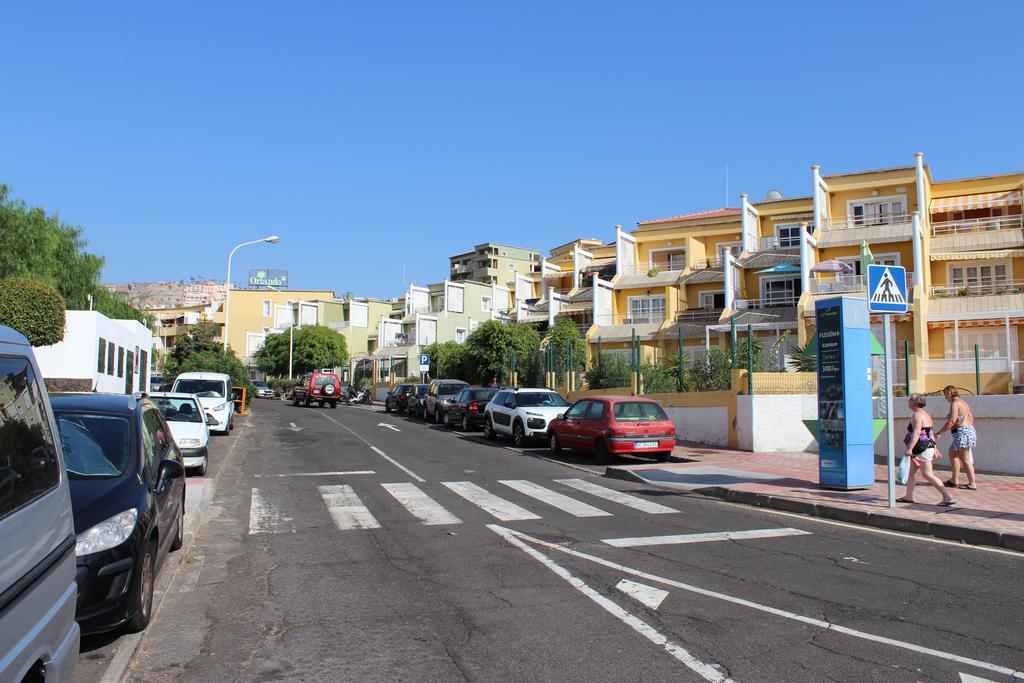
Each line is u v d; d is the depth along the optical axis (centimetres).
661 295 4578
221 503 1154
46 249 2712
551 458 1839
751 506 1162
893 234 3628
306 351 7075
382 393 5916
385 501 1165
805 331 3509
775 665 497
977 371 1631
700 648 529
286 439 2255
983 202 3662
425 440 2280
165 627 588
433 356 5259
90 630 516
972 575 728
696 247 4653
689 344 4119
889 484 1046
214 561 801
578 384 2859
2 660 281
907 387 1794
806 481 1348
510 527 966
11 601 292
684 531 946
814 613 607
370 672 491
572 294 5097
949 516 971
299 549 850
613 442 1662
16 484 320
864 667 493
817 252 3822
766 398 1914
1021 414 1453
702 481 1370
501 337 4206
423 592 674
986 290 3450
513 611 616
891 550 840
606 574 731
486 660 509
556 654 519
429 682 474
